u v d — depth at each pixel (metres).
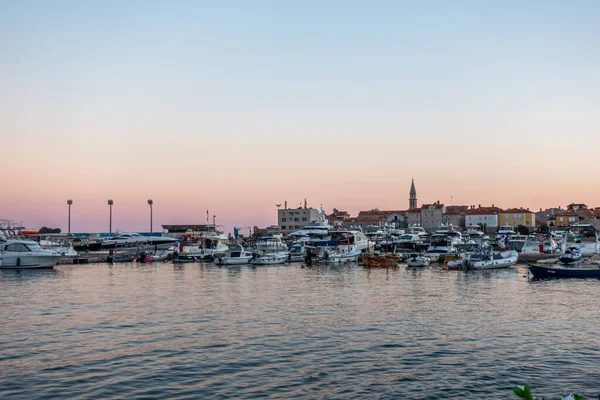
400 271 90.50
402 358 32.00
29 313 47.00
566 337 37.25
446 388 26.92
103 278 79.12
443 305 51.06
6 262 93.12
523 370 29.67
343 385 27.42
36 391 26.61
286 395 26.11
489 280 74.12
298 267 101.12
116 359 31.91
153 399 25.61
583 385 27.31
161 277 81.00
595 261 84.62
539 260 100.88
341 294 59.34
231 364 30.94
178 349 34.09
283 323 42.19
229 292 61.50
